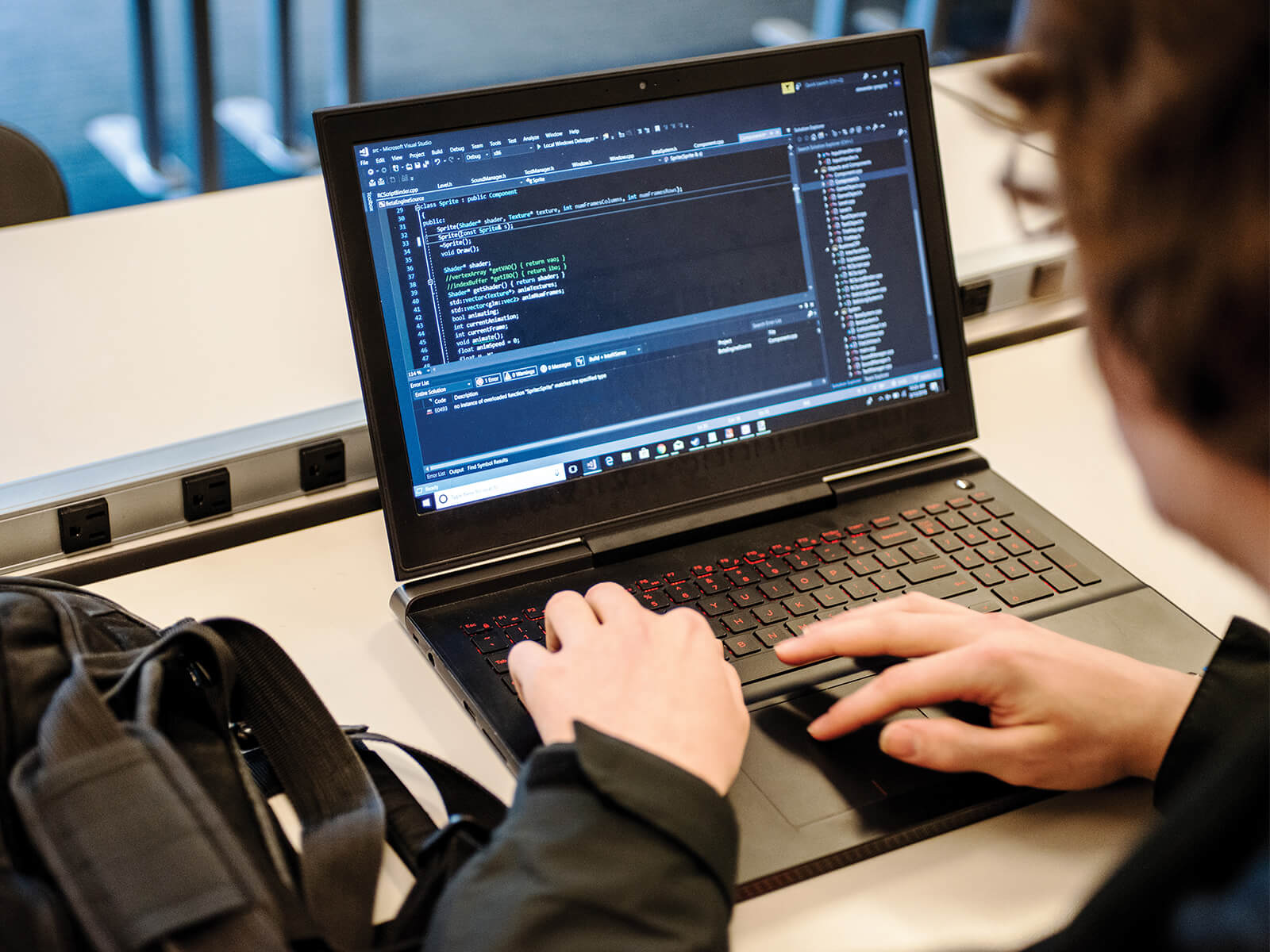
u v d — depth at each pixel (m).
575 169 0.82
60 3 4.05
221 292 1.13
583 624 0.69
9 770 0.54
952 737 0.65
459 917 0.51
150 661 0.59
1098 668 0.67
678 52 4.34
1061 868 0.64
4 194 1.28
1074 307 0.36
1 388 0.96
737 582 0.83
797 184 0.88
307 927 0.53
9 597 0.62
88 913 0.47
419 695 0.77
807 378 0.90
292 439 0.92
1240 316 0.28
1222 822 0.42
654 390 0.86
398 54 4.14
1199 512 0.34
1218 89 0.26
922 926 0.61
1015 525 0.90
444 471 0.81
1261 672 0.62
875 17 4.36
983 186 1.34
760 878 0.62
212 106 3.18
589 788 0.55
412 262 0.79
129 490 0.86
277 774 0.64
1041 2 0.30
